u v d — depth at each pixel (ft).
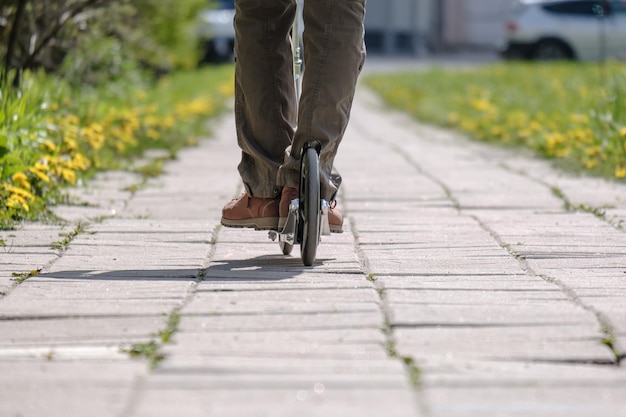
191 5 128.06
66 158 63.98
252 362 25.13
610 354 26.08
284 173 36.09
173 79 146.51
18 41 81.20
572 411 21.80
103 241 42.83
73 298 32.09
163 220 48.65
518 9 214.90
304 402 22.17
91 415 21.57
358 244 42.37
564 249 40.96
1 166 49.39
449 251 40.63
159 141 84.23
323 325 28.63
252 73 35.96
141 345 26.66
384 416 21.36
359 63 35.76
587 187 60.13
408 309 30.30
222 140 90.99
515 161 75.77
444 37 325.62
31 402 22.40
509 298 32.14
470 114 113.19
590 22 208.13
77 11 78.79
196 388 23.16
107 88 101.35
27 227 45.50
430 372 24.32
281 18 35.70
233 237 44.11
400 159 77.46
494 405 22.11
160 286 33.76
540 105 111.86
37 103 64.59
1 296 32.65
